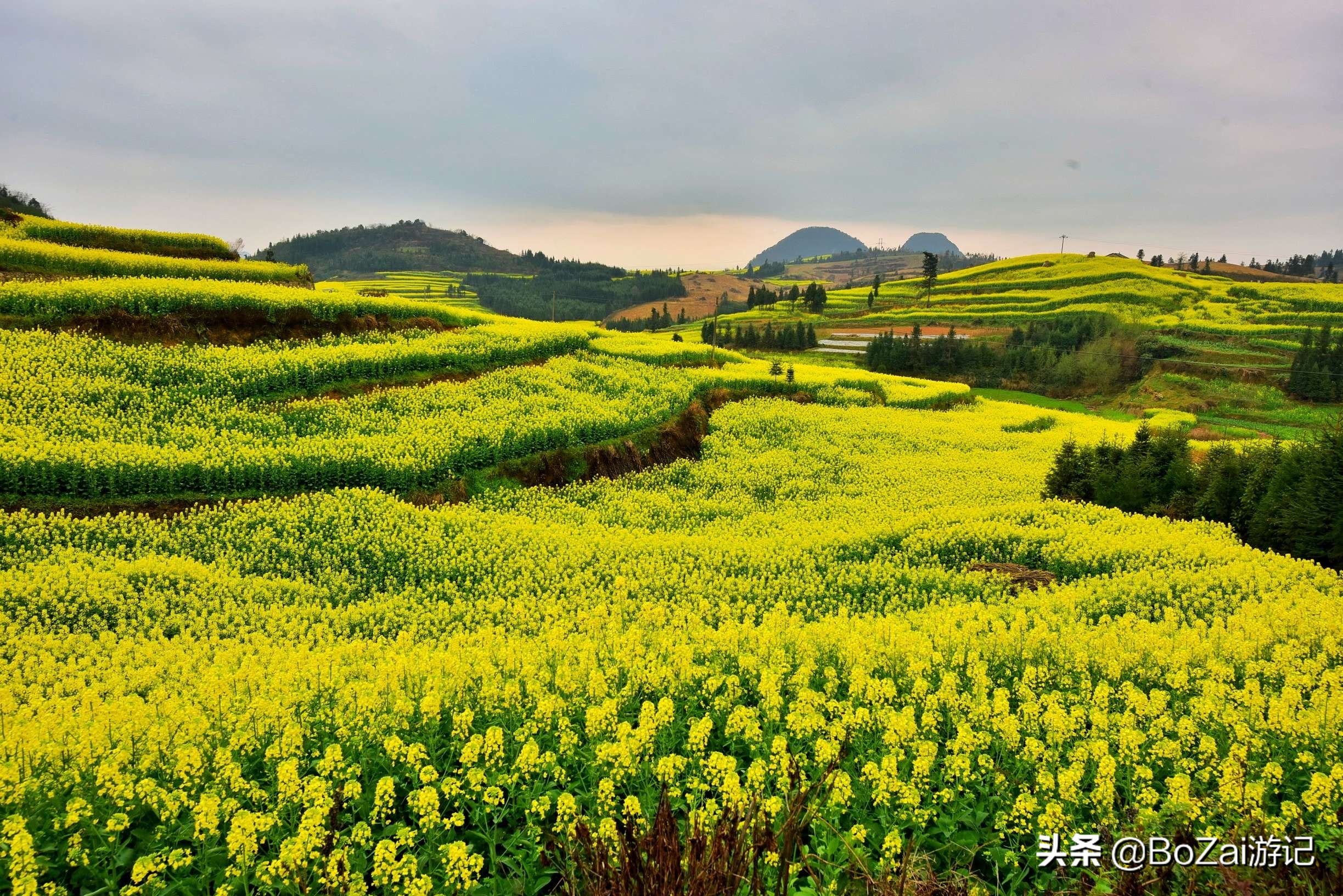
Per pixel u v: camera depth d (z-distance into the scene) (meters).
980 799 8.38
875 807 8.06
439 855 7.05
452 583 20.80
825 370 71.31
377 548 22.02
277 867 6.22
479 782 7.58
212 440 26.53
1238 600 17.36
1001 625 12.93
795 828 5.05
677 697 10.37
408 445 28.47
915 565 23.20
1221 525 26.88
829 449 43.22
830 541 24.86
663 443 38.81
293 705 9.77
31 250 37.41
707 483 36.19
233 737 8.41
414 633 16.83
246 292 37.31
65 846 6.94
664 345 55.84
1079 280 166.50
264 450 25.78
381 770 8.59
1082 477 35.41
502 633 14.68
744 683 11.35
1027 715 9.81
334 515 23.81
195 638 16.73
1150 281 160.00
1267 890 5.62
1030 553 23.56
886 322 150.25
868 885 5.92
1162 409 88.62
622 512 29.88
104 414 26.61
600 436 35.59
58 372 28.44
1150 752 9.03
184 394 29.16
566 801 6.87
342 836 6.91
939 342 116.12
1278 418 84.44
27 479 21.97
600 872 4.90
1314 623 13.79
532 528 25.36
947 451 46.16
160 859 6.55
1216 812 7.55
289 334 37.25
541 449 32.94
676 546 24.06
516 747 8.91
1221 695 10.28
